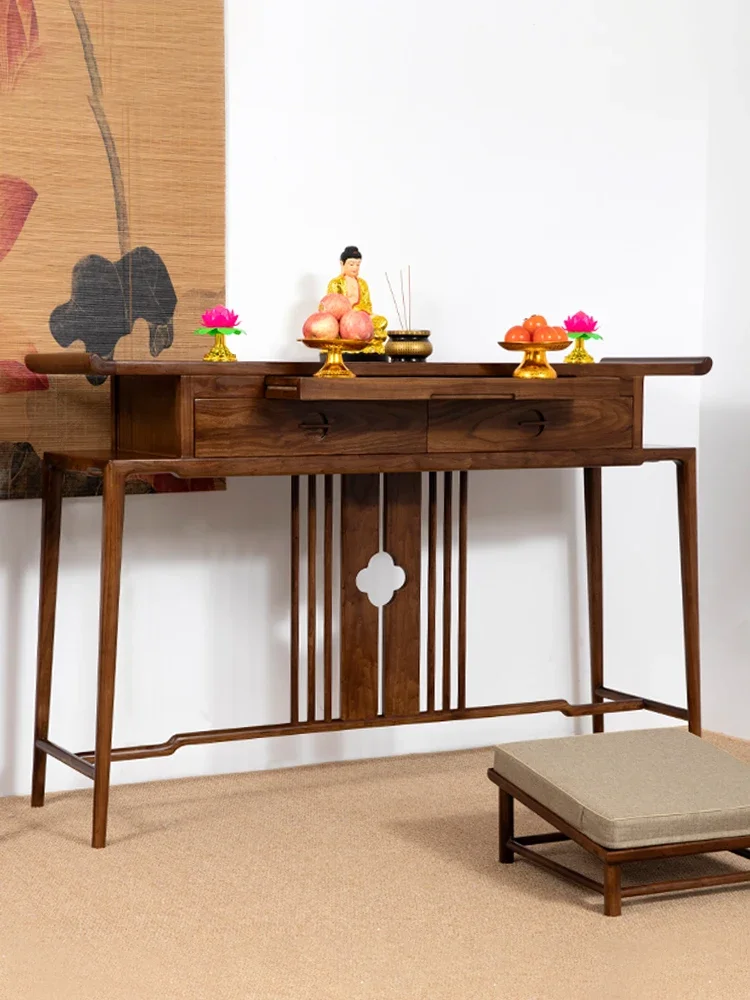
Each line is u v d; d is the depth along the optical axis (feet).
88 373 7.82
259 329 9.91
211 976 6.34
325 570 9.49
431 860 8.01
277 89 9.85
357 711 9.53
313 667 9.36
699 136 11.50
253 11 9.73
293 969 6.42
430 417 8.70
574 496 11.23
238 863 7.94
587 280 11.12
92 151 9.15
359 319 8.32
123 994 6.14
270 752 10.20
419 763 10.36
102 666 8.07
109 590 8.01
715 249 11.48
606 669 11.51
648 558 11.60
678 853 7.01
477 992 6.18
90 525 9.49
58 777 9.52
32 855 8.06
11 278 8.97
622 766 7.59
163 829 8.59
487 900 7.34
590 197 11.09
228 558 9.95
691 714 9.81
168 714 9.83
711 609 11.56
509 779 7.80
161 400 8.34
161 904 7.27
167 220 9.44
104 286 9.26
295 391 7.90
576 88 10.96
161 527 9.70
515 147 10.75
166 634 9.78
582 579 11.30
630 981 6.32
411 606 9.62
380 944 6.73
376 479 9.48
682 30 11.37
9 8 8.83
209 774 10.00
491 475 10.90
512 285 10.82
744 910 7.23
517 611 11.07
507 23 10.64
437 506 10.68
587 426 9.21
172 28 9.35
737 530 11.26
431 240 10.48
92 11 9.08
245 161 9.78
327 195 10.08
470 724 10.93
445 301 10.57
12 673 9.32
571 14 10.89
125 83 9.23
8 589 9.26
